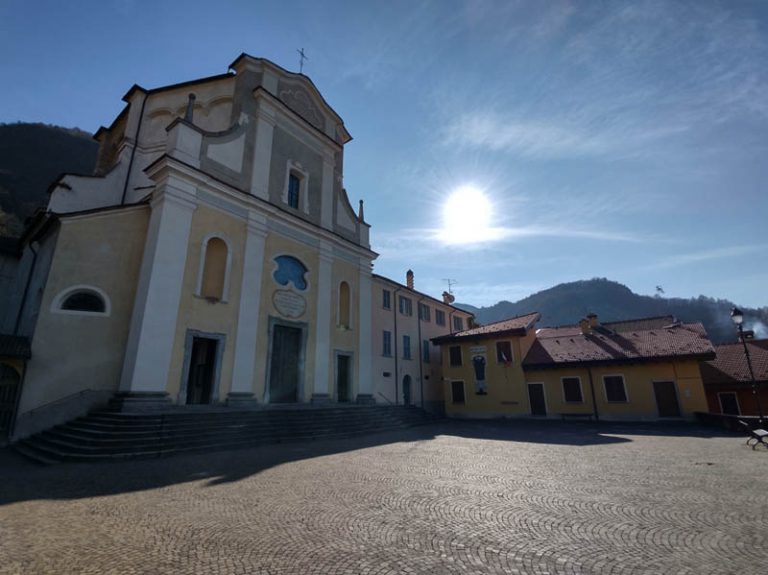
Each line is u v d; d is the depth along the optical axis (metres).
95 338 14.17
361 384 22.94
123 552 4.17
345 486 7.20
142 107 22.16
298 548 4.30
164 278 14.66
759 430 12.25
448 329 37.81
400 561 3.98
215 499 6.29
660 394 22.72
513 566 3.88
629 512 5.64
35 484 7.33
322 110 25.25
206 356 16.53
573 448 12.47
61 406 13.11
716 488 7.08
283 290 19.56
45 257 15.66
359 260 25.22
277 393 18.38
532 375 27.03
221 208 17.44
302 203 22.17
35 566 3.82
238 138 19.14
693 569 3.82
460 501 6.21
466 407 29.19
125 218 15.74
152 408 13.31
